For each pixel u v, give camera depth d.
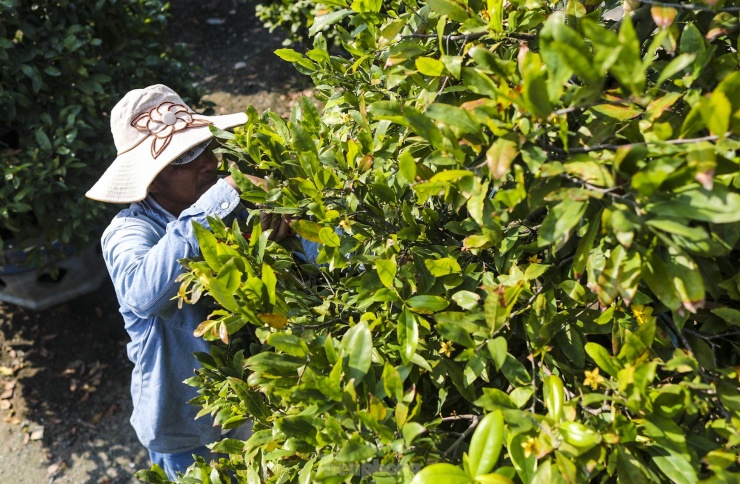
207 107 4.54
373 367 1.24
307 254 1.79
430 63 1.24
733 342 1.16
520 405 1.11
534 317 1.18
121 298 1.83
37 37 3.51
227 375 1.62
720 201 0.86
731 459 0.97
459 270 1.26
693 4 1.02
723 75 1.07
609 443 1.02
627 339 1.04
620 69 0.87
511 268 1.24
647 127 1.00
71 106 3.51
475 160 1.12
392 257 1.30
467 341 1.13
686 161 0.90
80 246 3.67
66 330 4.17
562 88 0.88
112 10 3.81
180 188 1.93
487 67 1.06
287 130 1.61
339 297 1.44
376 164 1.42
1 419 3.77
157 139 1.85
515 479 1.14
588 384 1.12
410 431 1.02
